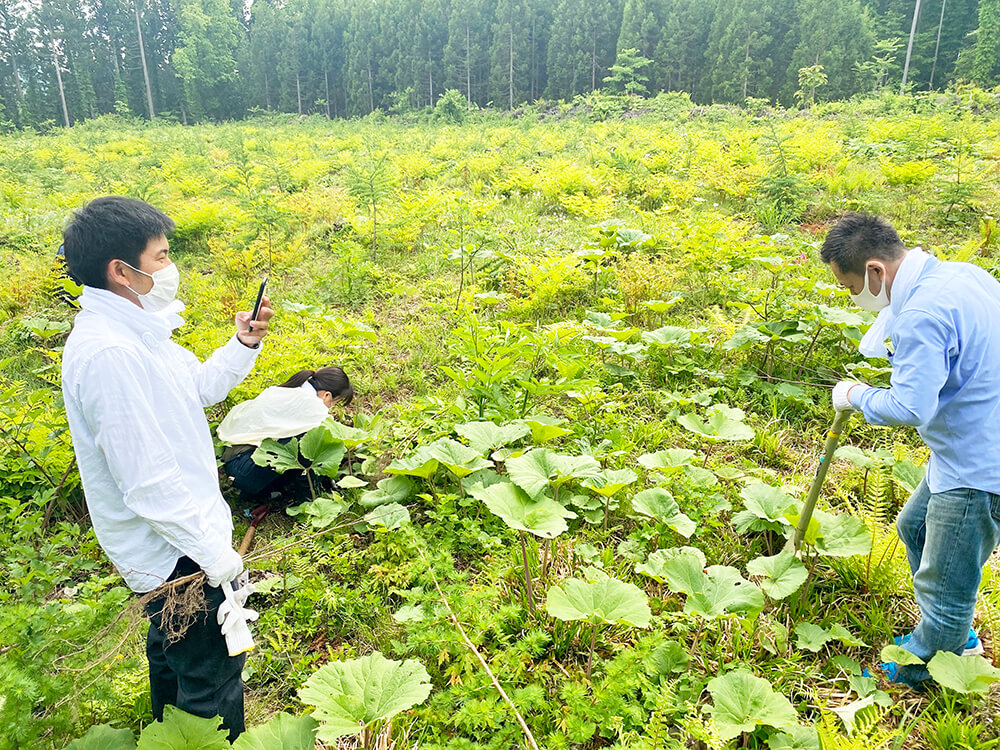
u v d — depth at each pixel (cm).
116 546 189
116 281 185
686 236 745
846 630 271
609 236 747
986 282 230
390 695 214
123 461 172
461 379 445
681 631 280
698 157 1242
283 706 267
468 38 5469
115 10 6475
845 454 363
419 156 1474
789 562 290
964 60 3953
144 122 4403
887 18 4712
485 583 312
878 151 1244
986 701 248
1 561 340
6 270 812
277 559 330
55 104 6084
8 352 619
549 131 2111
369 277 742
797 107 2620
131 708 249
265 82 6131
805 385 482
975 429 222
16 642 218
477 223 890
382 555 324
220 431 379
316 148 2119
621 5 5038
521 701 232
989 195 887
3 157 1884
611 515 362
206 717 209
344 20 5997
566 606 253
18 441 382
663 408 470
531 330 598
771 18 4425
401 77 5503
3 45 6159
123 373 172
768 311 545
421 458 353
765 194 965
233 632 196
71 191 1419
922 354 217
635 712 230
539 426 372
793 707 236
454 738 227
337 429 396
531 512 293
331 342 546
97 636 216
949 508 229
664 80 4628
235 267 779
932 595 241
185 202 1026
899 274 233
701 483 358
